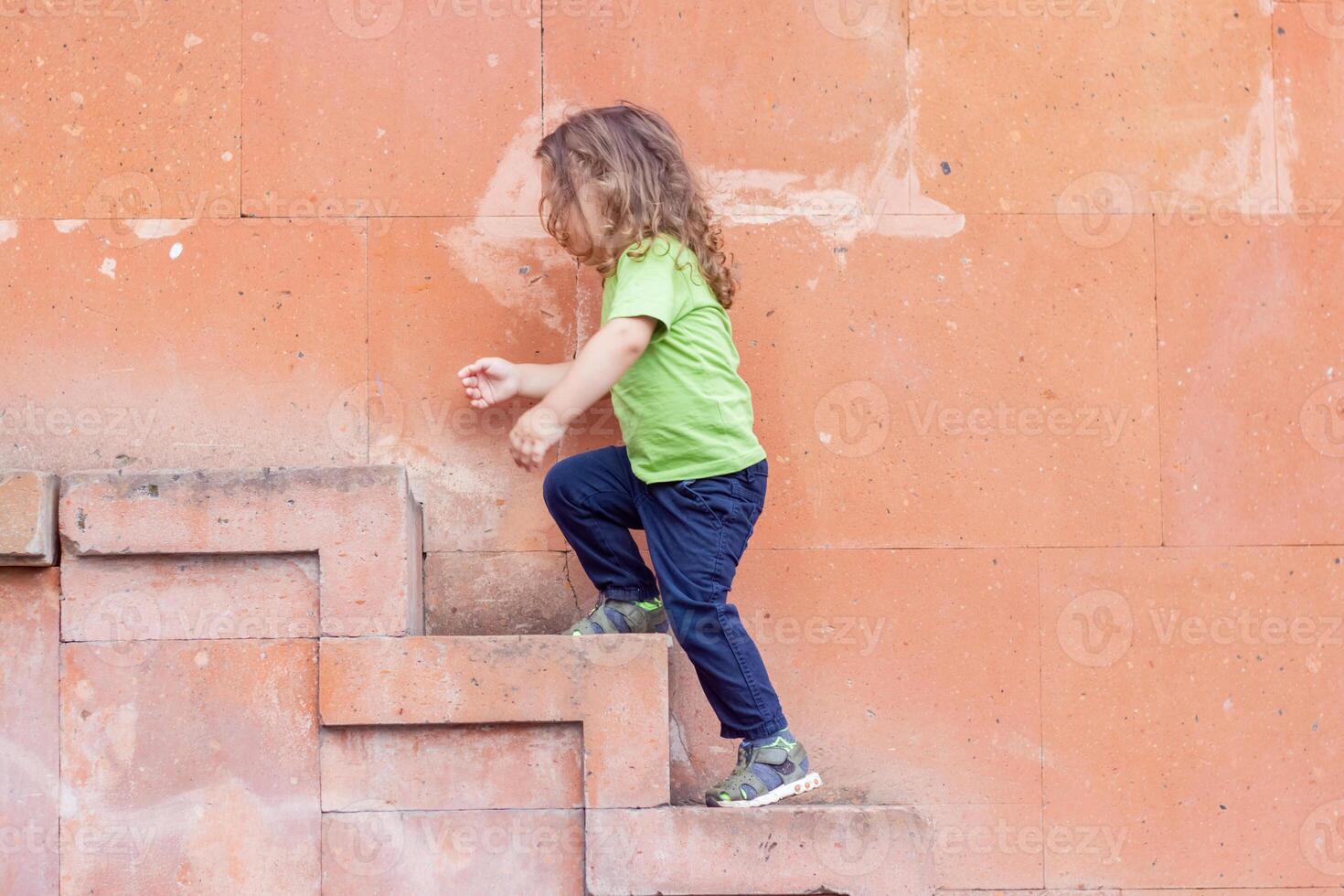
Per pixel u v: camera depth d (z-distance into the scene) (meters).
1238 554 2.78
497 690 2.37
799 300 2.77
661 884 2.35
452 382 2.74
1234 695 2.75
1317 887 2.71
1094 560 2.76
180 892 2.39
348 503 2.41
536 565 2.72
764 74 2.80
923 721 2.71
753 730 2.43
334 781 2.40
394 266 2.74
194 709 2.42
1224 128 2.83
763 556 2.73
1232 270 2.82
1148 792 2.71
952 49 2.82
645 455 2.43
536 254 2.75
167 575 2.44
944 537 2.75
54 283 2.72
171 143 2.75
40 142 2.74
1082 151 2.82
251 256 2.73
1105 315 2.80
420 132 2.76
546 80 2.78
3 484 2.39
